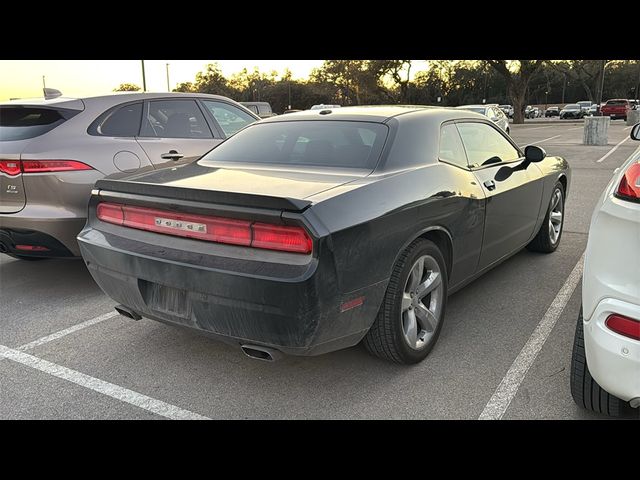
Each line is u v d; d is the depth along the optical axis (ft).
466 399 9.58
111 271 10.37
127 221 10.35
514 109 141.79
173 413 9.46
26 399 9.95
